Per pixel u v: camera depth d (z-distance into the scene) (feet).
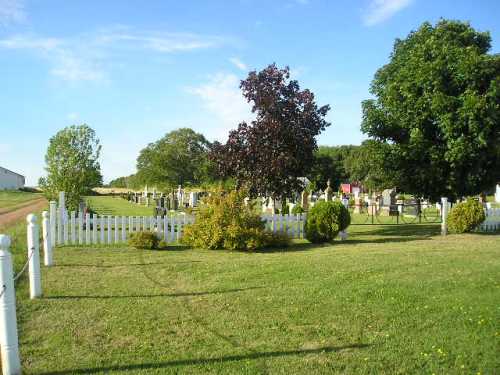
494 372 15.31
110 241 47.78
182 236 46.91
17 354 14.92
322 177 262.47
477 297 23.49
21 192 267.18
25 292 25.43
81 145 68.80
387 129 68.33
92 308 22.38
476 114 57.16
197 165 206.08
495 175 65.05
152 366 15.74
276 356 16.60
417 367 15.74
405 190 71.72
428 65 61.72
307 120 58.39
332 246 45.62
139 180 218.38
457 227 55.31
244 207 45.50
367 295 24.22
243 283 27.63
